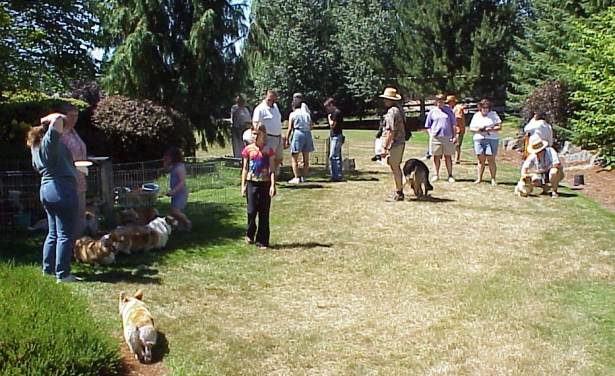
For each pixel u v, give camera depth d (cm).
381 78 3956
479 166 1345
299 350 509
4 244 805
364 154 2061
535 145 1199
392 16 4000
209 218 1003
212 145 1838
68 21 1295
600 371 472
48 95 1777
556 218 1012
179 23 1741
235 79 1784
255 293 648
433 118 1363
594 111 1570
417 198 1182
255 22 1786
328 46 4175
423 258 784
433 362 489
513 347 516
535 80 2477
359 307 612
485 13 3525
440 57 3619
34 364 417
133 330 484
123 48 1672
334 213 1049
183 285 663
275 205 1117
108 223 904
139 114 1513
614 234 905
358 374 469
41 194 632
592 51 1432
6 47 1098
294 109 1395
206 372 467
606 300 629
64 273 641
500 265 754
